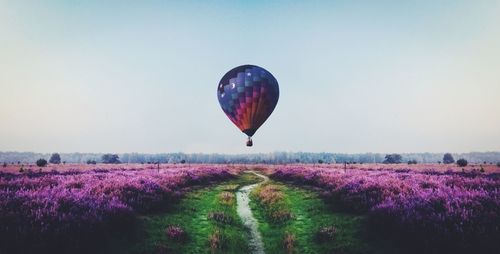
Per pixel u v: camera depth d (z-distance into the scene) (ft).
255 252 34.91
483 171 141.49
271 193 69.62
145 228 38.86
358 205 50.19
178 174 102.89
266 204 60.49
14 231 28.76
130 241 34.09
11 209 34.50
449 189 51.78
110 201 43.50
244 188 95.71
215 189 87.40
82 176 82.43
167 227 40.40
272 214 51.16
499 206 37.50
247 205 64.03
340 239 36.35
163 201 55.93
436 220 33.53
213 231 39.83
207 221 46.34
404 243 32.19
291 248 34.14
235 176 142.31
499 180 73.82
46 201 37.47
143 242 34.14
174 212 50.88
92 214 35.50
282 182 104.73
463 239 29.12
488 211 36.19
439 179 75.05
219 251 33.32
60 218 32.37
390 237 34.55
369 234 36.60
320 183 85.10
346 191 61.57
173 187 77.51
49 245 27.61
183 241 36.09
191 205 58.13
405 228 33.50
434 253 28.68
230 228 43.50
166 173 107.24
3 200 37.14
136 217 42.09
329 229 39.37
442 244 29.25
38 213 33.22
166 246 33.30
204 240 37.35
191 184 93.81
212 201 64.54
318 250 34.24
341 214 48.57
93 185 60.64
